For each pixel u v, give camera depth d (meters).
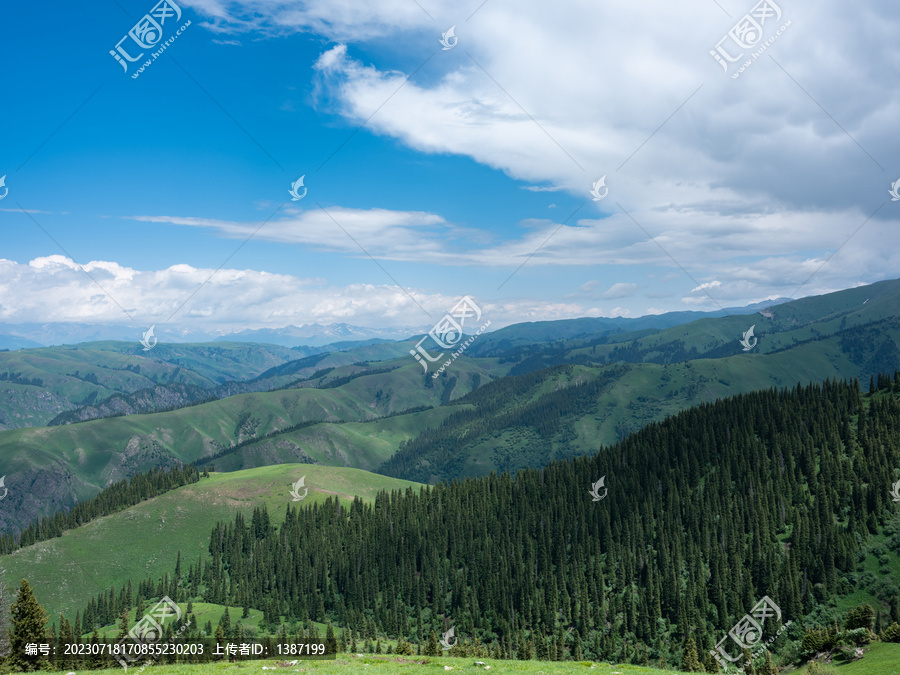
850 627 99.31
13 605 81.69
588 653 164.75
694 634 160.00
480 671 56.69
